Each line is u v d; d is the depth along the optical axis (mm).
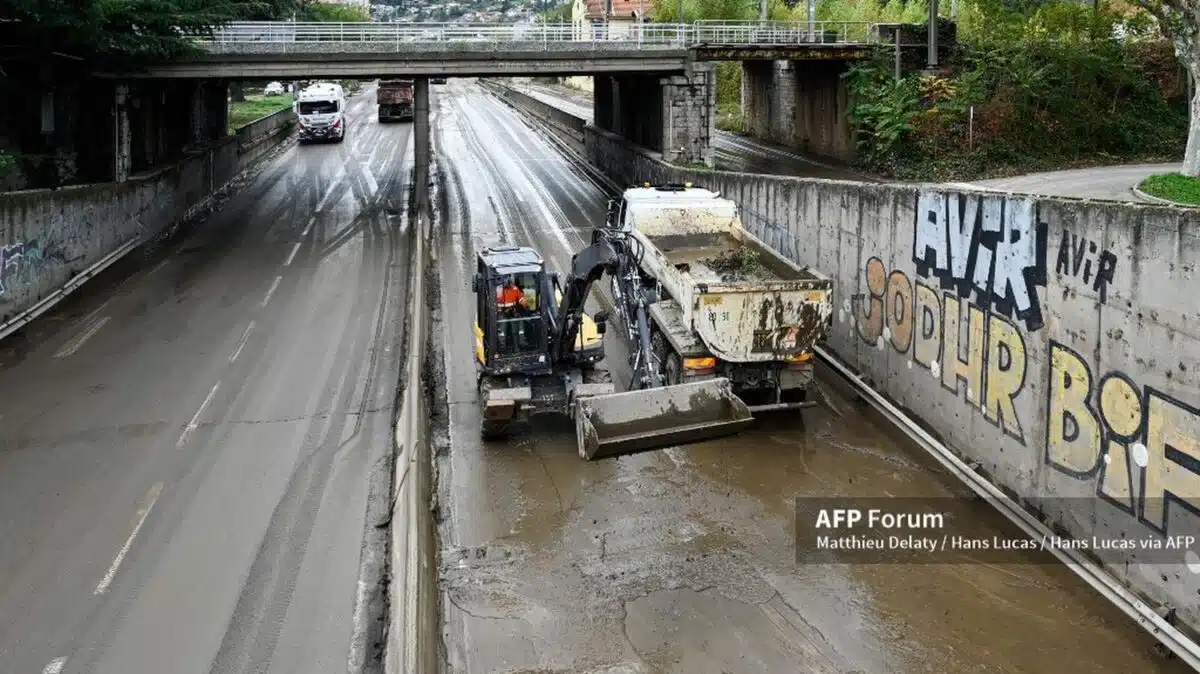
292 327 22672
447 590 11609
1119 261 11070
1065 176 43844
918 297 16141
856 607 11086
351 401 17844
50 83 31578
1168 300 10312
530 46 40062
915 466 14930
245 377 19188
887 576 11734
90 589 11562
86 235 27859
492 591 11570
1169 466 10383
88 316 23766
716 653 10289
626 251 15852
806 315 16125
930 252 15656
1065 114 48438
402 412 16406
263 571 11969
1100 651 10125
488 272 16234
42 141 32969
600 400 13266
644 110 46062
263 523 13195
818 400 17906
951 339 15039
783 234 23156
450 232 33938
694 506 13664
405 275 27828
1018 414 13219
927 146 47812
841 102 52844
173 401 17844
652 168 40156
